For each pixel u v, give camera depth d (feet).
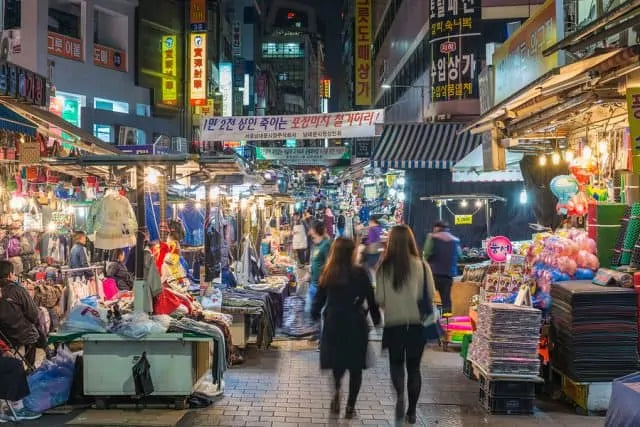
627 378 16.11
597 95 21.36
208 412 21.81
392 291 19.89
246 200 46.44
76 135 31.94
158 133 109.50
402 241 20.07
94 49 97.50
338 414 20.94
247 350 31.91
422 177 54.44
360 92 148.97
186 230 43.42
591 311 21.38
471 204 53.62
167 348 22.25
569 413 21.63
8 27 78.54
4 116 25.21
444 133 51.31
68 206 45.73
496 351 21.85
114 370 22.17
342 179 115.75
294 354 31.12
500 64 39.99
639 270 22.20
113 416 21.45
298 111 384.47
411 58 96.84
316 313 20.80
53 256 41.70
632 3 16.15
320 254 36.47
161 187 31.40
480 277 34.53
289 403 22.80
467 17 62.03
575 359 21.34
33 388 21.68
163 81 111.45
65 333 22.21
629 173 26.12
